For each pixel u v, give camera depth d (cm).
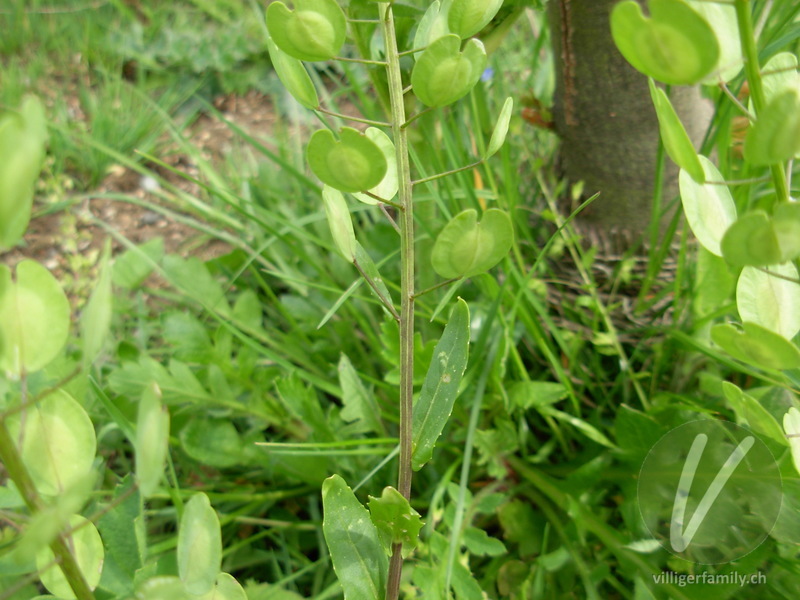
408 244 14
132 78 62
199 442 27
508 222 12
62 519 9
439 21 15
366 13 22
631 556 23
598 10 25
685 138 11
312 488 29
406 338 14
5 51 62
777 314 14
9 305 11
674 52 10
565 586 24
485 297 31
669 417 25
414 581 22
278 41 12
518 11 24
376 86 24
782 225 10
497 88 40
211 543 13
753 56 11
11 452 11
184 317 29
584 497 26
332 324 34
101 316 11
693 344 25
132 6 68
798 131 10
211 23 65
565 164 31
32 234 46
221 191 41
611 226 30
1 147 8
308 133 53
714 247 13
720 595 22
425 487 29
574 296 31
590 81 27
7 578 21
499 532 28
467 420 28
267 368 30
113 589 19
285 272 35
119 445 30
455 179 31
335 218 13
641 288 30
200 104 58
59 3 68
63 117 53
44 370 23
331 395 33
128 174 52
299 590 27
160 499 28
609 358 31
